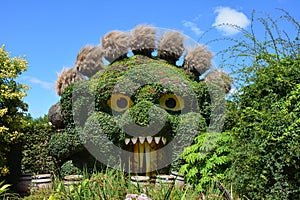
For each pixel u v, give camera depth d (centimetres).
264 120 520
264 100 558
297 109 500
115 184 449
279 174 486
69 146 988
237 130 571
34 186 726
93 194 446
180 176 729
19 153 1024
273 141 493
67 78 1050
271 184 505
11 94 956
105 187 452
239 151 539
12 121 976
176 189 448
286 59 580
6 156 988
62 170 978
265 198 502
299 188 482
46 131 1198
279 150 486
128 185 452
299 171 483
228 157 639
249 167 513
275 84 554
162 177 731
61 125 1078
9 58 1008
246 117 567
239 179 524
